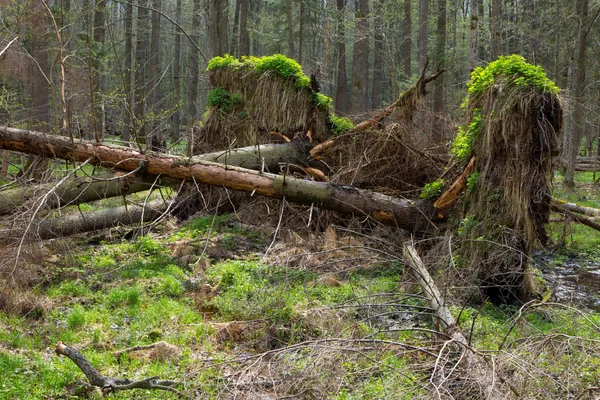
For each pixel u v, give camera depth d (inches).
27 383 202.1
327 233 389.1
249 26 1298.0
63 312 274.8
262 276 327.6
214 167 361.4
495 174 333.7
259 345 247.9
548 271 404.5
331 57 1667.1
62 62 367.9
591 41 906.1
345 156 462.6
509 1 1241.4
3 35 570.9
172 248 383.9
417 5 1218.0
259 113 482.0
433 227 375.9
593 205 635.5
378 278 336.2
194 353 236.1
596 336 257.0
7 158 474.6
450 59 1047.6
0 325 256.4
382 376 192.7
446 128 468.8
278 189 367.2
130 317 271.6
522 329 249.4
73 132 395.5
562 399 181.2
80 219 389.4
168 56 1571.1
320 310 264.8
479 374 177.0
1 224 325.1
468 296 311.0
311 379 195.6
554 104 326.6
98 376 199.6
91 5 560.4
